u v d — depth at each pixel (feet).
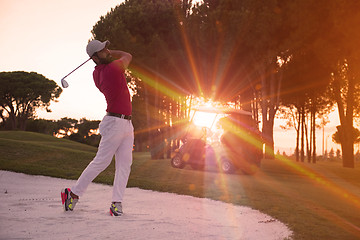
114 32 62.95
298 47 56.65
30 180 24.26
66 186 22.04
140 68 65.51
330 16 49.47
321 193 26.53
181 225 11.87
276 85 72.08
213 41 57.62
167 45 63.21
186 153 42.27
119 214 12.70
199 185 25.93
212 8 62.95
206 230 11.44
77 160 37.81
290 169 52.95
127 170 13.26
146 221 12.06
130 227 10.94
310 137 105.09
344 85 80.64
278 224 13.38
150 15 63.41
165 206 15.89
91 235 9.70
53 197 16.84
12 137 91.76
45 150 40.75
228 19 55.52
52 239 9.10
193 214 14.32
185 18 63.98
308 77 68.90
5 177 24.48
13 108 183.21
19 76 183.52
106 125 13.01
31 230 9.91
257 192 23.62
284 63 64.03
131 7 66.95
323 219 14.94
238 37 55.62
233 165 39.01
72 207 13.06
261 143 40.57
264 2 54.85
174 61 63.10
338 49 52.06
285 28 55.16
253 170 39.55
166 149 73.26
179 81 67.41
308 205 19.06
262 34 54.03
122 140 13.34
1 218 11.28
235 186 26.89
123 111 13.19
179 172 37.55
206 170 42.27
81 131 233.96
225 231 11.53
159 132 69.82
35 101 191.83
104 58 13.46
